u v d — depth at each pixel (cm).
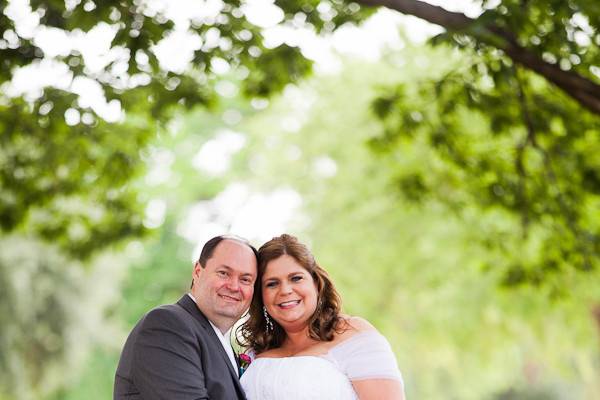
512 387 2959
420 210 1198
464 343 1938
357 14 808
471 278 1775
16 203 1025
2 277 1778
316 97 2002
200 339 528
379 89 994
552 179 920
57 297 1881
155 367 513
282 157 2050
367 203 1858
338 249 1905
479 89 874
